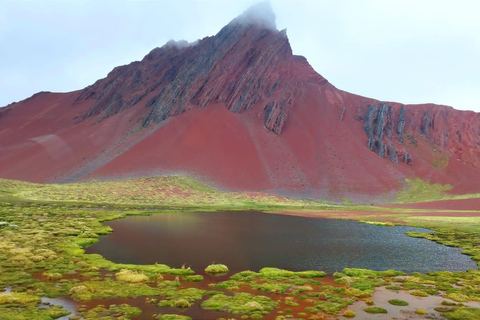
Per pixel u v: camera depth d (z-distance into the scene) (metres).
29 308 29.08
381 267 48.62
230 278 41.31
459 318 29.52
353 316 29.75
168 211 113.88
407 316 29.94
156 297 33.50
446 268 48.50
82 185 159.38
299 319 28.81
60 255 48.59
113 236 66.44
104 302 31.59
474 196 192.25
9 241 54.53
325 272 45.56
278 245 62.50
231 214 115.00
